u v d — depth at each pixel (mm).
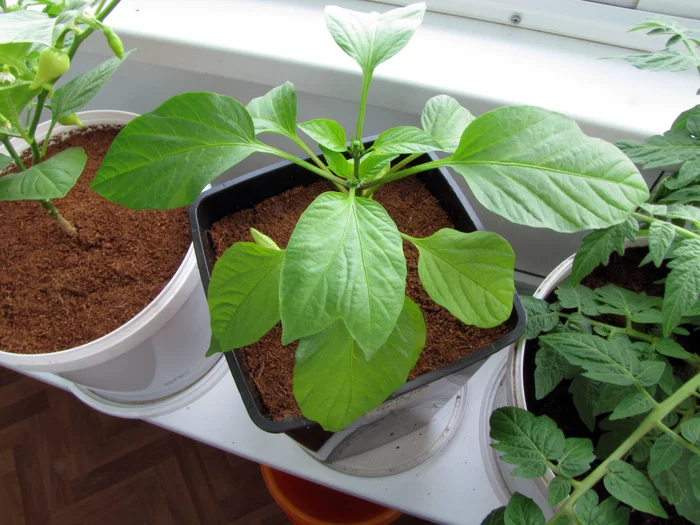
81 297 540
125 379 582
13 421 1031
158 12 633
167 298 505
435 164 384
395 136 388
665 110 564
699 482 387
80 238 571
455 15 641
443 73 583
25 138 449
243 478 980
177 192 359
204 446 1006
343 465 629
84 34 372
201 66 625
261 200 540
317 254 311
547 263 772
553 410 515
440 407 597
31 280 551
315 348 383
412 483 622
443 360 459
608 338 487
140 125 355
